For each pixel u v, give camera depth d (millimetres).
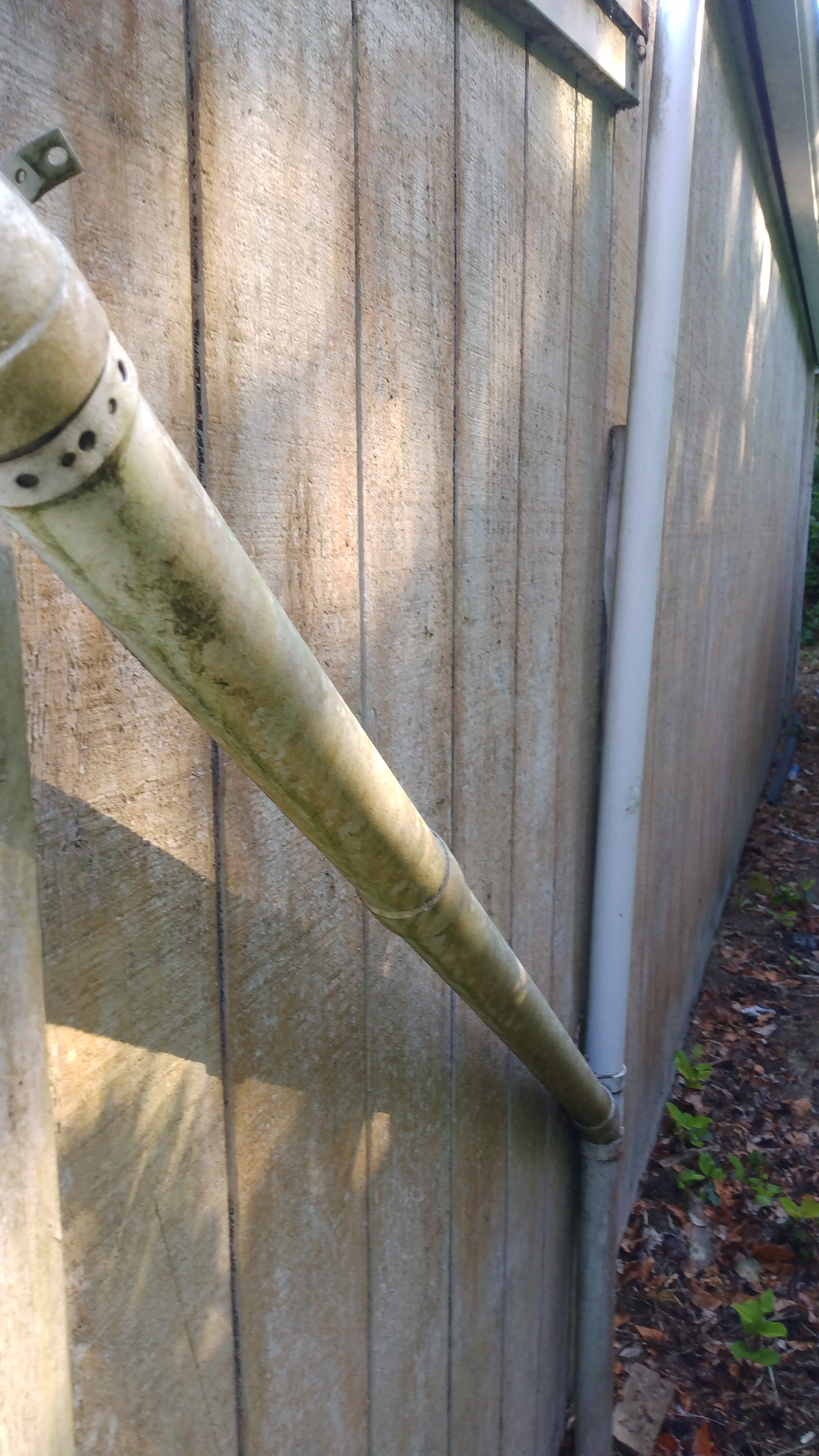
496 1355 1505
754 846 5965
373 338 886
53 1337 529
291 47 722
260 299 707
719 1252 2721
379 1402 1082
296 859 825
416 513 1015
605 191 1565
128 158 563
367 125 844
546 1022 1231
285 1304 855
